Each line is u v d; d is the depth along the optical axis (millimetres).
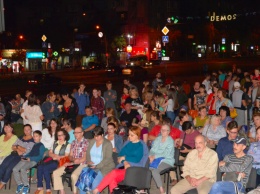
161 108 15250
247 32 88062
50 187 10234
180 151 10688
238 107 15836
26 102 15836
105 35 84125
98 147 9781
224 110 11977
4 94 38531
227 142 9453
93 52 91875
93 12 98875
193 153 8648
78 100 16984
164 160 9766
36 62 84625
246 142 9117
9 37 81812
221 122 11945
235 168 8164
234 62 75875
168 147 9891
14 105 19500
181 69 63094
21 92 40625
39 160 10641
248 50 105375
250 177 8141
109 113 13469
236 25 88000
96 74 61500
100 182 9188
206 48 97812
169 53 95062
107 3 98438
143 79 51500
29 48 84875
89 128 13398
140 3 94688
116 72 54344
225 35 94438
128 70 52312
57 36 89500
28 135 11125
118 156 9820
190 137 10977
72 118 15781
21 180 10492
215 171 8438
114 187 8953
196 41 99000
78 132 10266
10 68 76188
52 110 15883
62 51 89125
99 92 16922
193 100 17859
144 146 9531
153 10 95875
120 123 13383
